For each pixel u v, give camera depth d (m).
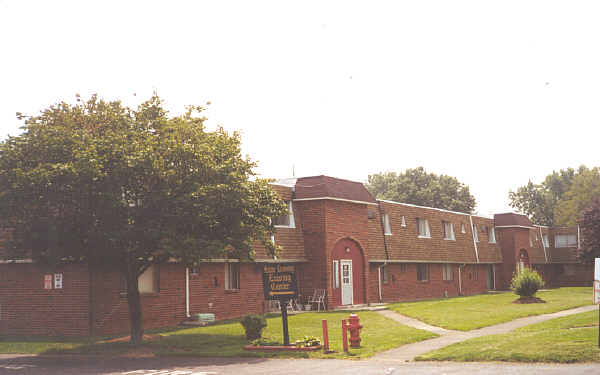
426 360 15.45
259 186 20.83
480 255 51.28
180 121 20.50
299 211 33.06
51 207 18.75
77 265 23.30
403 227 41.03
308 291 32.38
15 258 19.92
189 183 18.91
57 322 23.34
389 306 32.56
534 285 34.06
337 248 33.19
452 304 33.44
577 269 64.19
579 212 69.62
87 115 20.44
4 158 18.44
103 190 18.05
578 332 17.56
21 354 19.89
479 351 15.61
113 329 23.78
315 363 15.73
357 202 34.69
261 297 30.73
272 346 18.28
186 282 26.66
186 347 19.64
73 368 16.45
